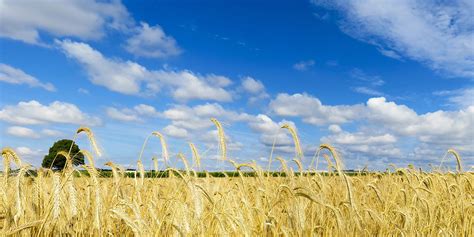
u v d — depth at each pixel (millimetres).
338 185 7359
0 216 3879
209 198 4176
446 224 6457
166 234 4188
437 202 7191
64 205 4152
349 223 5066
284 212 5301
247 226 4328
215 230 4230
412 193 7645
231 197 4965
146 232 3859
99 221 3914
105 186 5156
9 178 4160
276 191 5375
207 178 5254
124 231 4676
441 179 8336
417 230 6203
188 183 4199
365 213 6199
